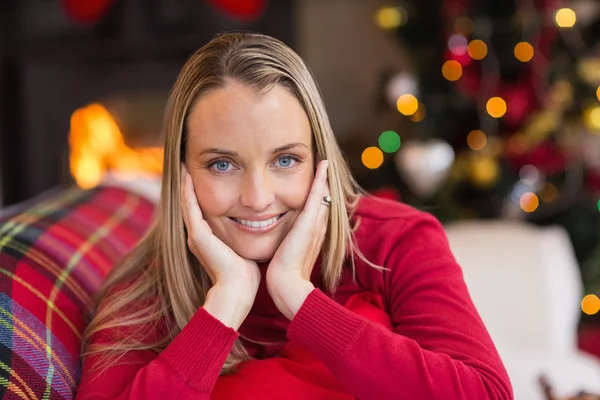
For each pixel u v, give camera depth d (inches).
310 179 36.3
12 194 126.8
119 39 118.4
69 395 37.2
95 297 43.9
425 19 94.0
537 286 66.3
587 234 90.1
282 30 115.4
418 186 90.7
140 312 39.7
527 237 69.9
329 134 37.2
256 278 36.6
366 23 121.9
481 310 66.5
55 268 44.7
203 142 34.3
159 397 33.3
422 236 38.7
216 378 34.2
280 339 40.7
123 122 123.3
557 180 94.0
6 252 42.8
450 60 90.4
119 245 54.5
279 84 34.2
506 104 89.4
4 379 33.9
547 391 52.0
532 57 88.8
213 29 116.2
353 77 123.6
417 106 91.7
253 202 34.4
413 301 36.5
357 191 44.1
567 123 91.0
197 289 40.4
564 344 67.0
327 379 36.6
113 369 36.9
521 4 90.2
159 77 120.3
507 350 63.7
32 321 38.5
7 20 120.5
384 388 32.5
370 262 38.9
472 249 69.1
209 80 34.0
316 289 35.1
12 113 124.4
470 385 32.4
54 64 122.3
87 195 61.8
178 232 38.4
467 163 93.3
